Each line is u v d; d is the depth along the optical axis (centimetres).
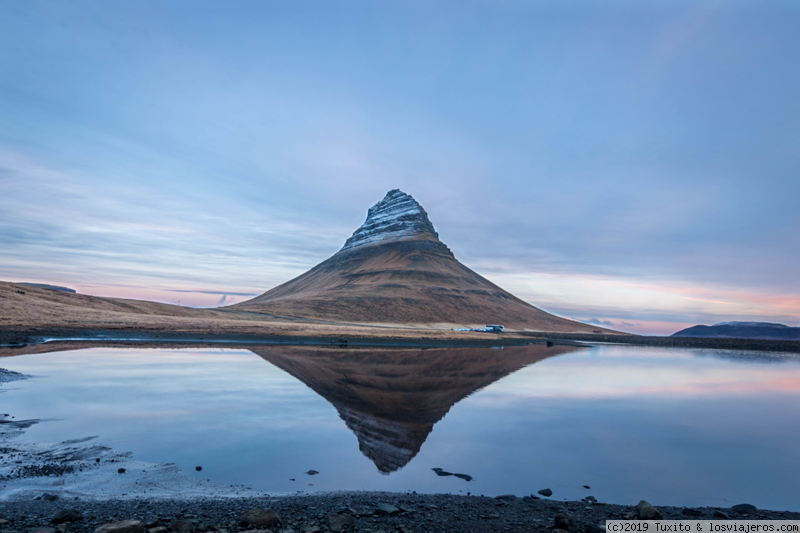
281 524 909
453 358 6397
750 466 1666
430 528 941
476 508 1112
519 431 2128
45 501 1021
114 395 2538
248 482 1297
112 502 1041
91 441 1631
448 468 1541
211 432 1864
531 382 4006
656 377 4828
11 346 5275
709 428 2331
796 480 1510
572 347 11712
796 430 2316
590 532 956
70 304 10200
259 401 2592
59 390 2602
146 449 1576
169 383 3039
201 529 858
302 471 1430
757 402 3284
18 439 1598
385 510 1032
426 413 2483
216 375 3544
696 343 15762
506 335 14700
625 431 2203
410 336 10350
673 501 1292
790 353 12325
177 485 1231
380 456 1645
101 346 5731
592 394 3412
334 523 917
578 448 1859
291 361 4928
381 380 3756
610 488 1389
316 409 2438
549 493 1299
